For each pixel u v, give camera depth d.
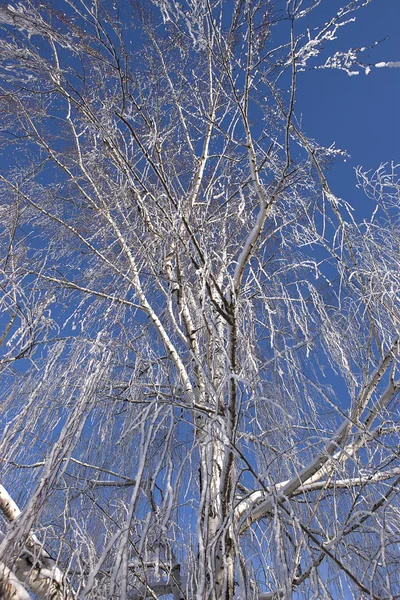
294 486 3.23
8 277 3.93
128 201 4.67
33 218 5.00
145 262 4.62
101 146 4.92
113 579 1.92
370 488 3.25
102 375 3.48
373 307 3.76
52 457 2.49
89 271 4.89
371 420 3.49
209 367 3.59
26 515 2.23
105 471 3.58
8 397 3.68
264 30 3.70
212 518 2.88
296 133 3.60
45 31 3.83
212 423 2.66
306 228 3.94
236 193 4.69
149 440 2.38
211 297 3.20
